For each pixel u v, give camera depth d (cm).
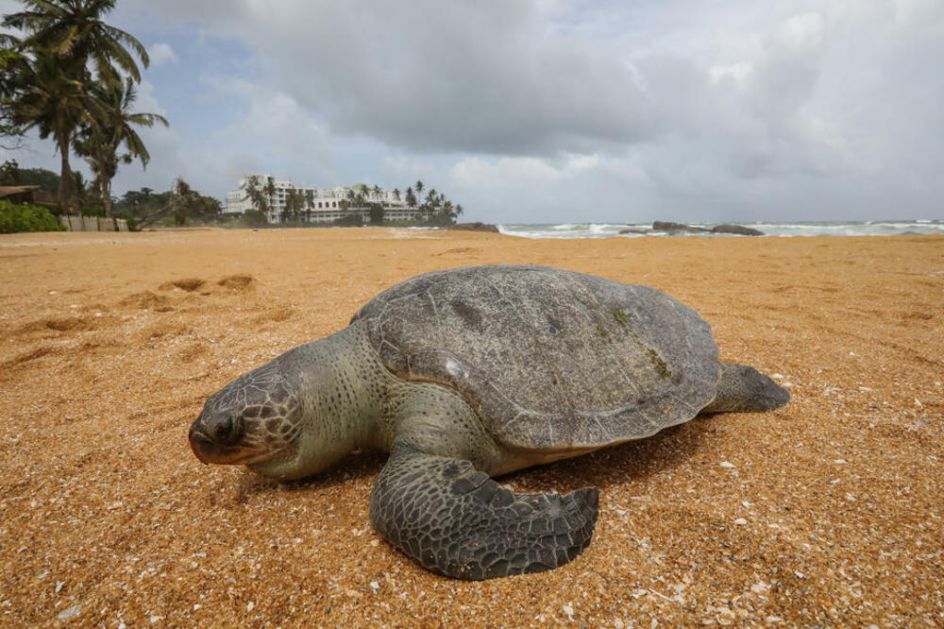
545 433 69
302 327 154
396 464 65
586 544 57
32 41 893
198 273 270
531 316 78
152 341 144
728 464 76
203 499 71
